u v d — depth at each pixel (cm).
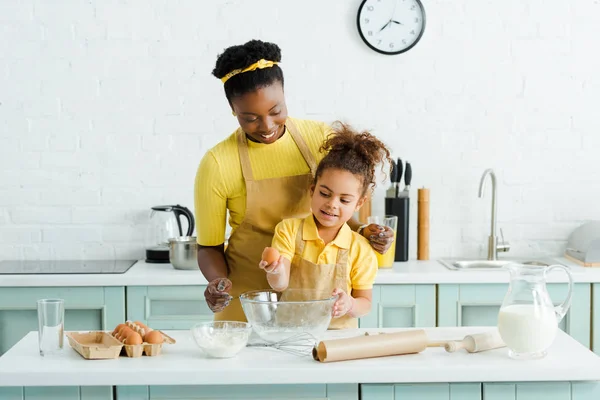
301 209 232
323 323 193
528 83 381
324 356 183
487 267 372
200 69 378
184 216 386
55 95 377
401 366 179
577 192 385
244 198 230
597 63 381
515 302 187
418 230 377
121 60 377
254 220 230
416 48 379
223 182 226
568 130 383
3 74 375
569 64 381
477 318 340
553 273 336
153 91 379
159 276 334
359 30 375
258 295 205
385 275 333
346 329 214
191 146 381
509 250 385
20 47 375
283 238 221
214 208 229
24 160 379
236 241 236
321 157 229
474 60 380
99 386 181
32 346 200
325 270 219
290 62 378
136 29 376
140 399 181
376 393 182
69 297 335
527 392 182
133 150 380
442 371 178
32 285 333
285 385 181
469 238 387
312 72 379
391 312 338
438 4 378
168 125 380
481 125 383
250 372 177
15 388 179
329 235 222
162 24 376
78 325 337
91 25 375
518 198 385
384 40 377
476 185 385
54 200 381
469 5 378
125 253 384
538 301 185
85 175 381
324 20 377
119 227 383
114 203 382
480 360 185
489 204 385
